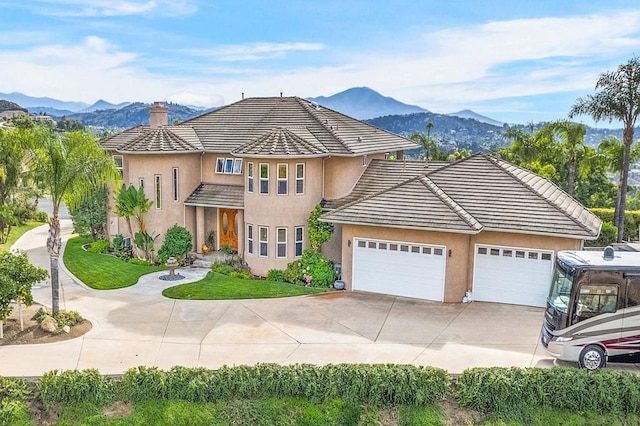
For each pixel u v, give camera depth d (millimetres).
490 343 18328
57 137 19406
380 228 23766
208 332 19422
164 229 29969
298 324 20266
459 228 21781
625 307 15531
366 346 18125
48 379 14727
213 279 26188
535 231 21406
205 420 14172
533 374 14680
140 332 19344
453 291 22859
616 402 14188
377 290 24219
